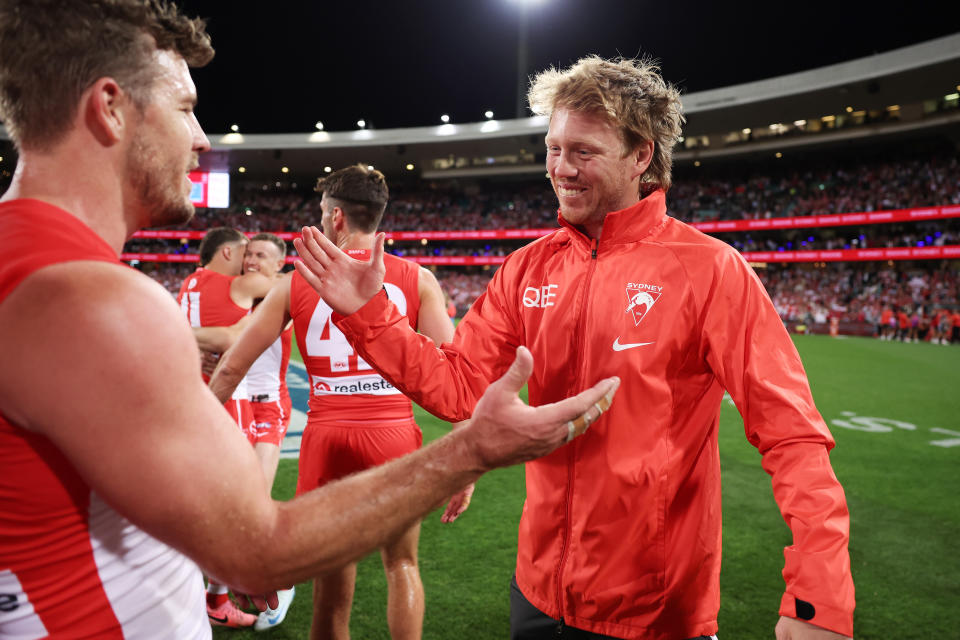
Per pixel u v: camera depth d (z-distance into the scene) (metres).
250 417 3.59
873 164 33.62
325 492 0.82
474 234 40.00
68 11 0.80
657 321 1.46
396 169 43.78
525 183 43.31
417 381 1.41
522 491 4.95
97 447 0.68
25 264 0.71
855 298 27.53
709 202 36.97
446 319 2.62
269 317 2.46
